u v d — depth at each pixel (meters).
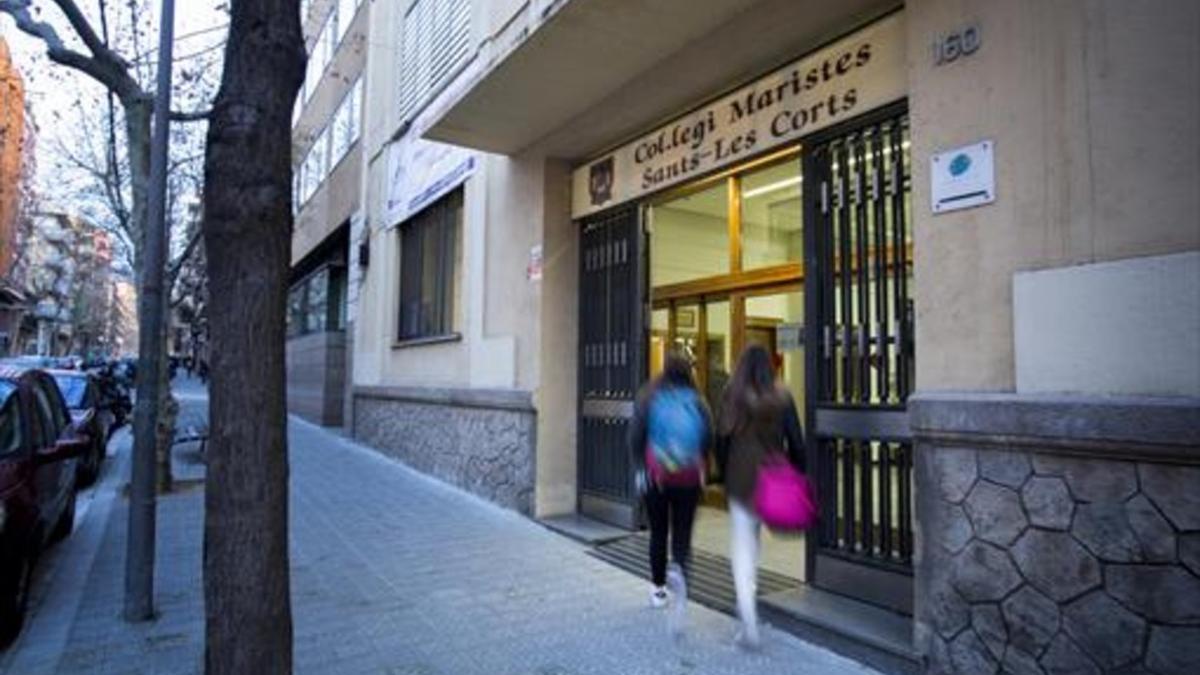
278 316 2.98
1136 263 3.35
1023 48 3.85
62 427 7.35
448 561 6.61
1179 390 3.19
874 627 4.54
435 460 10.97
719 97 6.55
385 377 13.75
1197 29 3.23
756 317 7.64
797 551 6.54
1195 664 3.06
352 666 4.41
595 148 8.24
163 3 6.07
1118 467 3.32
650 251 7.72
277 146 3.01
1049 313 3.64
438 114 7.70
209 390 2.96
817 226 5.48
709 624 5.07
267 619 2.86
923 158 4.31
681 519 5.12
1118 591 3.29
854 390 5.12
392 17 14.03
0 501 4.83
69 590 5.94
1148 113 3.36
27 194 33.06
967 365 4.02
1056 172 3.67
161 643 4.86
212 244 2.95
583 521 7.98
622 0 5.37
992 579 3.74
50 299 56.16
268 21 3.02
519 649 4.66
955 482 3.94
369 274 15.16
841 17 5.22
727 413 4.71
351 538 7.43
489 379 9.35
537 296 8.45
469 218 10.23
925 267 4.26
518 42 6.08
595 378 8.25
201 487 10.16
